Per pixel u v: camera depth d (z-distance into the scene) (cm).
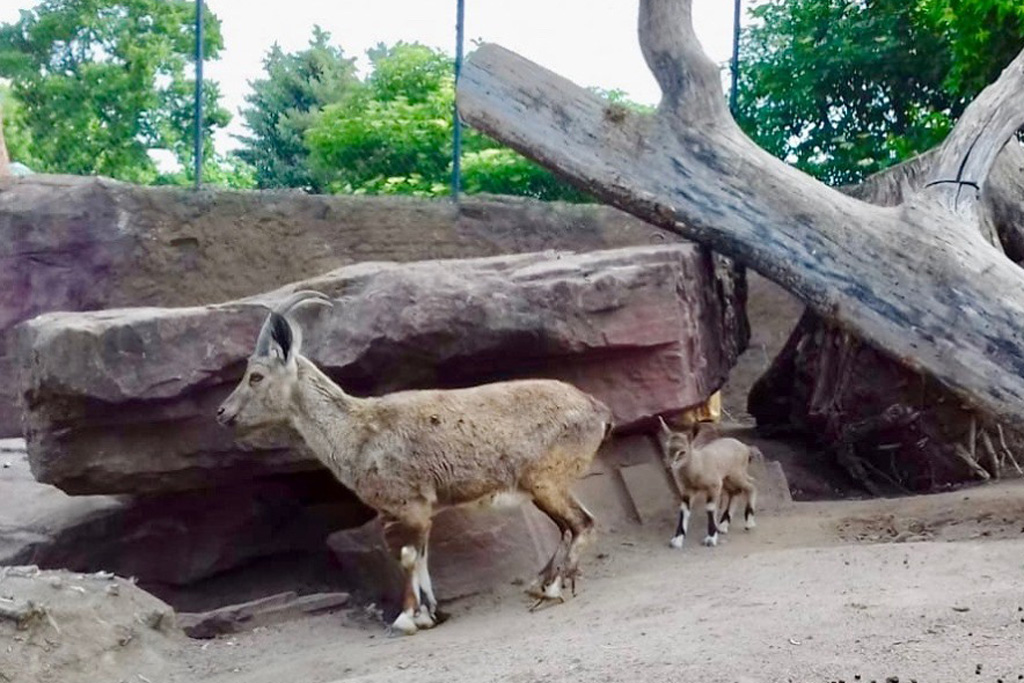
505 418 758
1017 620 514
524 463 756
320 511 943
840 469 1183
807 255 909
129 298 1273
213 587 930
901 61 1501
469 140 1659
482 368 864
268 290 1298
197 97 1307
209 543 923
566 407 772
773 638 525
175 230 1286
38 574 744
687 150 959
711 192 945
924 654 480
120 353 790
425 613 746
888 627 523
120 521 925
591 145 984
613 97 1614
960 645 488
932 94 1525
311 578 927
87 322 799
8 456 1142
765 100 1531
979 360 843
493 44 1039
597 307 858
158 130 1492
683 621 593
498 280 841
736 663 491
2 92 1519
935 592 590
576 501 774
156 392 796
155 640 737
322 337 830
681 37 973
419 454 743
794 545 839
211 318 813
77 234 1272
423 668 584
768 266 927
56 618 691
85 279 1269
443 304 816
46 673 657
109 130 1492
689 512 864
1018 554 672
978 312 848
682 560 816
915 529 848
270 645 755
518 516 843
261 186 1698
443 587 798
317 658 675
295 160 1741
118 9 1498
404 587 779
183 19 1503
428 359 831
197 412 820
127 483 827
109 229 1273
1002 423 846
